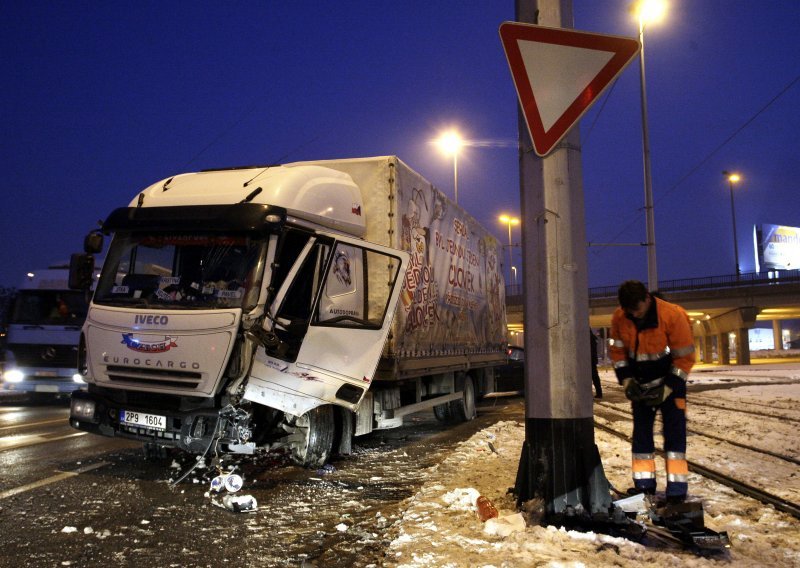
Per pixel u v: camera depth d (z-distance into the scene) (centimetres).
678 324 486
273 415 712
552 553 417
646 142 2800
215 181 755
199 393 634
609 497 490
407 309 938
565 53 480
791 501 555
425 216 1036
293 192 735
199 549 467
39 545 473
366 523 528
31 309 1595
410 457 842
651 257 2759
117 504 585
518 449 858
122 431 683
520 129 534
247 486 663
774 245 7681
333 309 759
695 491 592
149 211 713
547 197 511
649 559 407
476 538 455
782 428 1014
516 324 6331
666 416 487
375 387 896
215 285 666
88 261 753
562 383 498
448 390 1205
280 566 433
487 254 1488
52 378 1574
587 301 515
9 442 942
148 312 666
